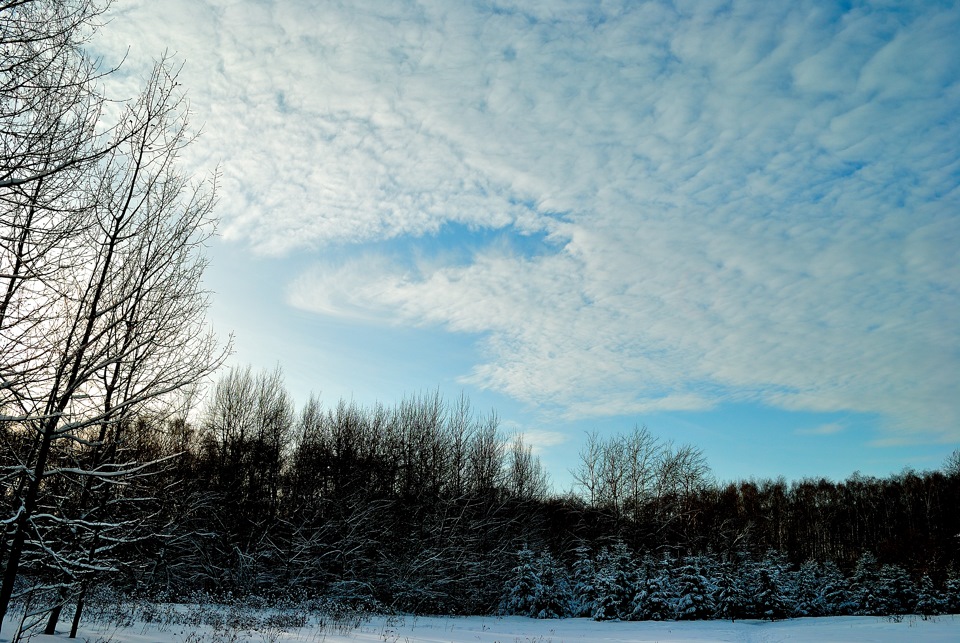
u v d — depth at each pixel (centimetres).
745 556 4381
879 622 3200
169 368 1127
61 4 770
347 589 3678
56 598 1252
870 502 6994
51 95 778
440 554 4050
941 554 4981
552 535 5178
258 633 1973
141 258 1113
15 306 800
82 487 1168
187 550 2833
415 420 4772
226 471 3800
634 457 4844
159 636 1583
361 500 4053
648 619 3656
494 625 3152
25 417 790
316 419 4703
